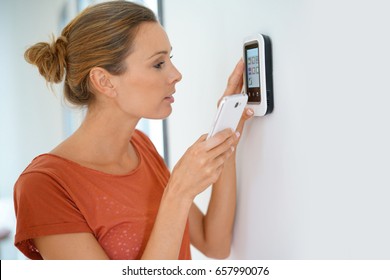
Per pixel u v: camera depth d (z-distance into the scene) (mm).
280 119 908
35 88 3137
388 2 621
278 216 939
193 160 873
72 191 912
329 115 759
